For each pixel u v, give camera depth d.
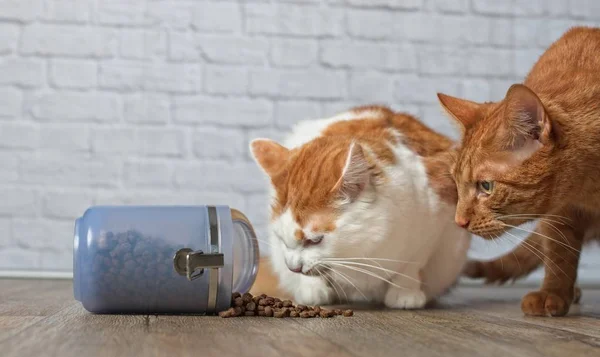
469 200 1.22
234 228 1.31
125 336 1.04
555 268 1.31
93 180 1.85
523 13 1.93
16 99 1.84
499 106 1.24
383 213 1.27
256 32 1.88
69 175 1.84
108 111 1.85
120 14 1.86
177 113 1.86
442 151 1.38
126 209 1.21
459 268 1.41
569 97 1.19
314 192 1.26
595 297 1.60
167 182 1.86
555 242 1.31
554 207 1.21
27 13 1.84
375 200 1.27
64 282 1.71
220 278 1.20
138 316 1.20
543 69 1.29
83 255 1.18
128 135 1.85
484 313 1.29
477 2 1.92
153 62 1.86
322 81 1.88
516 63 1.92
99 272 1.18
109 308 1.20
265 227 1.81
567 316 1.27
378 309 1.32
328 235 1.25
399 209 1.28
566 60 1.28
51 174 1.84
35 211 1.83
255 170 1.87
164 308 1.21
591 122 1.17
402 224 1.29
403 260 1.31
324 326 1.13
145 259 1.18
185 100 1.86
